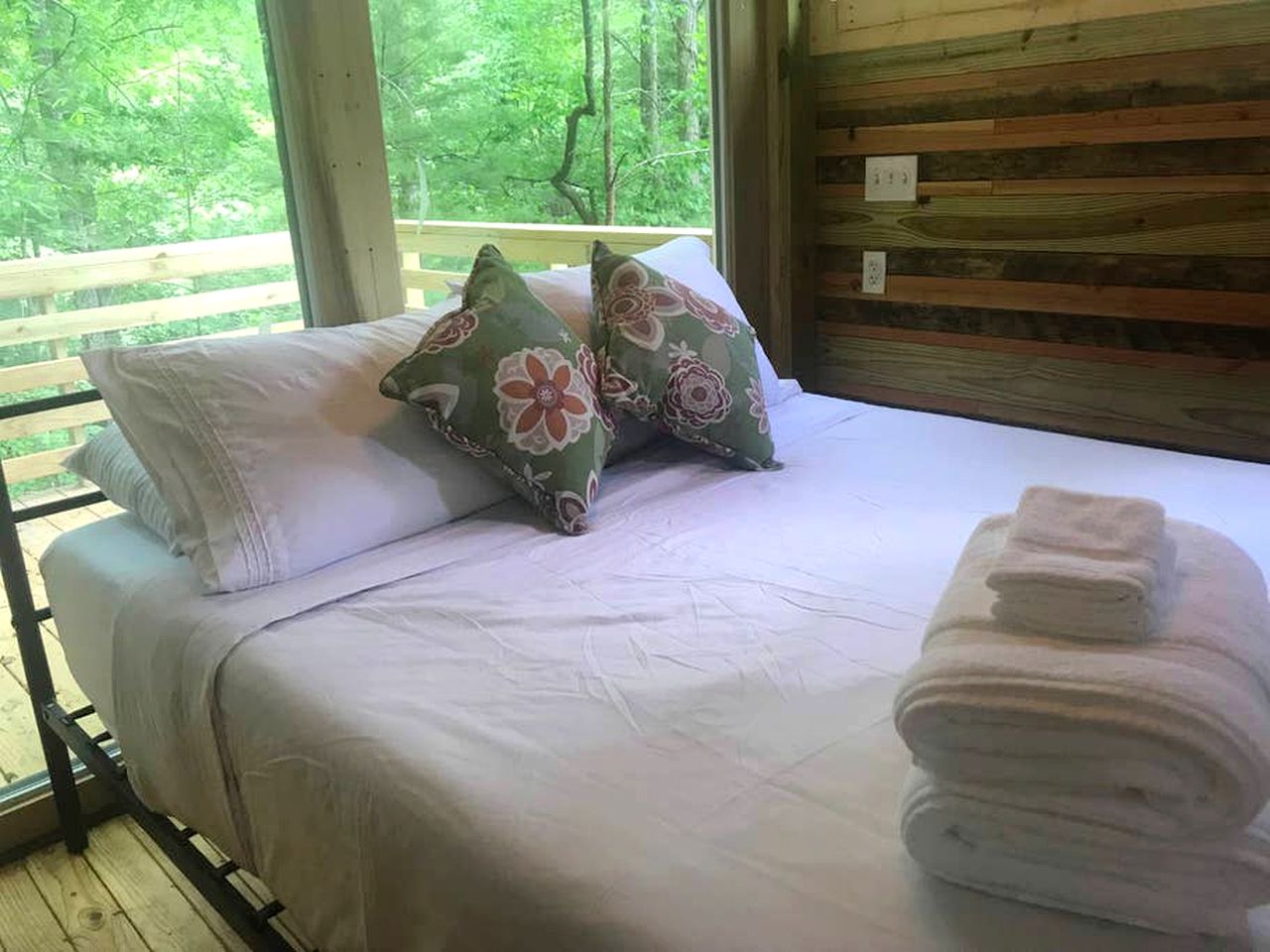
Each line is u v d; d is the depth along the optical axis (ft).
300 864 4.20
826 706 3.83
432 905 3.44
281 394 5.36
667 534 5.49
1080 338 7.82
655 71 8.59
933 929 2.77
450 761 3.65
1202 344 7.25
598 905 2.99
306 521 5.15
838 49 8.55
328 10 6.29
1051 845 2.72
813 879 2.98
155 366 5.27
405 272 7.17
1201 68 6.78
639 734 3.73
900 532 5.36
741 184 8.86
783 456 6.63
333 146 6.47
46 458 6.54
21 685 7.36
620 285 6.33
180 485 5.12
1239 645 2.89
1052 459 6.28
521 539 5.49
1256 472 5.85
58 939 5.74
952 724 2.78
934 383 8.77
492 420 5.48
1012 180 7.83
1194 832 2.59
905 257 8.63
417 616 4.70
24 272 6.15
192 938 5.72
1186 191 7.04
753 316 9.27
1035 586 2.99
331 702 4.09
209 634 4.66
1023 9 7.44
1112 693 2.64
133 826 6.70
